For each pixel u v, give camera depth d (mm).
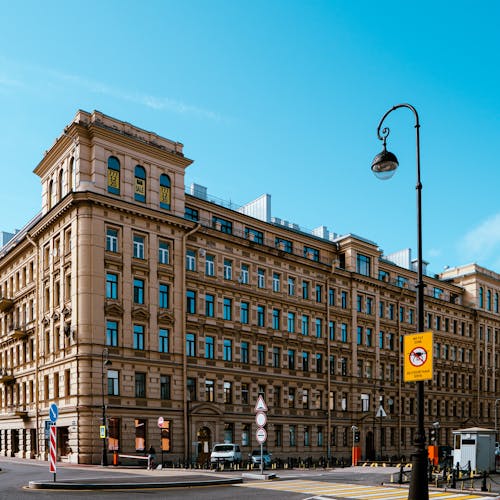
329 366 62562
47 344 50188
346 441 63438
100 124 46219
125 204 46344
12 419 56000
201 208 54375
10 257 60312
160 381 47312
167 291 49188
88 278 44031
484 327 88500
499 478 31094
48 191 52156
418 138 17641
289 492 22984
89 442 42219
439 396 78062
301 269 61938
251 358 55406
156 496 21203
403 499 20375
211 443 50125
